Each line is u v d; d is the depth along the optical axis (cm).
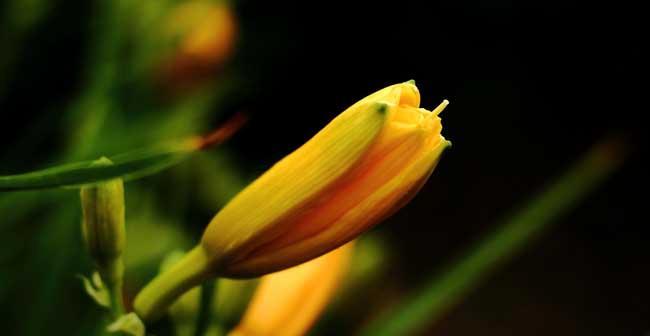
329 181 59
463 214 290
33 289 79
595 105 318
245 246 61
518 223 74
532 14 312
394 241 276
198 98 93
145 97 90
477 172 302
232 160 121
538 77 319
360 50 273
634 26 316
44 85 99
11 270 79
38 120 92
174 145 57
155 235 94
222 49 91
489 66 312
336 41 264
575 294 271
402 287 249
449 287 73
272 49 204
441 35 301
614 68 319
